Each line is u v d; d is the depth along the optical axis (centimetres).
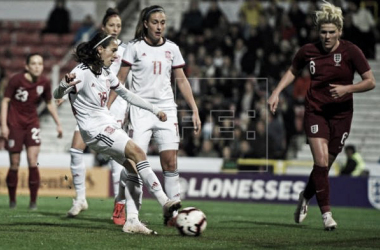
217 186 4544
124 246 1892
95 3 7394
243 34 5903
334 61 2491
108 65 2198
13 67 6894
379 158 5462
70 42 7006
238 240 2095
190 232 2117
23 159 4944
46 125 5872
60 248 1853
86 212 3152
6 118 3381
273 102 2570
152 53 2434
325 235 2305
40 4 7588
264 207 4009
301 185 4434
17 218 2684
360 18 6203
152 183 2134
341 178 4406
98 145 2197
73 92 2177
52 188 4675
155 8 2419
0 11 7594
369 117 5756
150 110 2253
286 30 5809
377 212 3906
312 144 2506
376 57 6166
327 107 2506
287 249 1931
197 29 6072
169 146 2438
